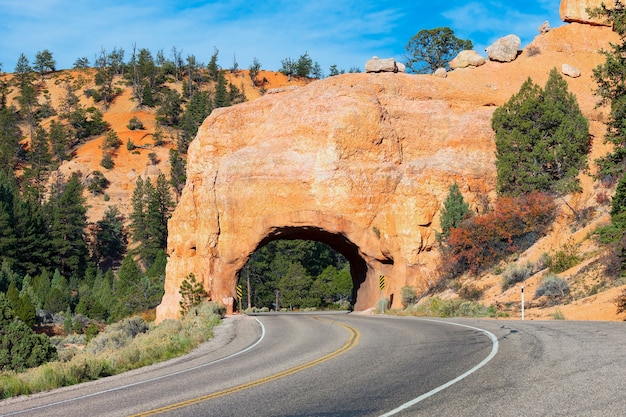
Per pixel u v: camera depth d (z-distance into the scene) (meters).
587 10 26.23
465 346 13.28
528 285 31.62
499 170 44.78
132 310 84.56
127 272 103.75
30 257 112.19
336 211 47.72
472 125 50.22
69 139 166.12
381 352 13.55
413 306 39.34
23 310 68.12
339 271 101.38
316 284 92.19
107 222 135.75
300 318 35.12
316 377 10.55
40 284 95.31
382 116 49.59
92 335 58.34
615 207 21.31
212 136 53.53
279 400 8.61
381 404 7.71
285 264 96.62
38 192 141.62
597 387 7.79
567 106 43.75
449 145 50.03
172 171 143.12
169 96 177.75
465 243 40.94
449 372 9.80
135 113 179.88
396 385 9.03
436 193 47.66
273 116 51.97
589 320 19.53
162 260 108.25
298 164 48.84
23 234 112.19
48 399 11.38
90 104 189.38
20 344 26.39
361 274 57.69
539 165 42.47
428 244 46.91
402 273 46.66
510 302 30.05
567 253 31.62
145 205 137.25
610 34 60.94
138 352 18.17
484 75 57.28
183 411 8.35
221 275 50.25
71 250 122.62
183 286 48.00
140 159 155.25
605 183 36.09
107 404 9.73
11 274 99.06
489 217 40.59
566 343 12.25
